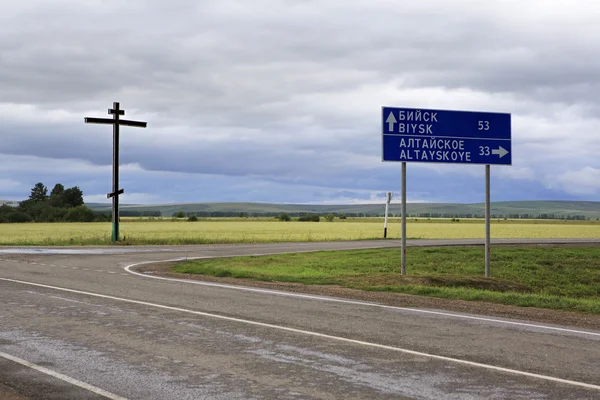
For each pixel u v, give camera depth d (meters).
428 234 67.31
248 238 51.16
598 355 8.43
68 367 7.67
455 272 28.30
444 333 10.02
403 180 20.88
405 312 12.32
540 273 30.25
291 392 6.59
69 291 15.50
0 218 136.38
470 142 20.89
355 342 9.23
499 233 72.88
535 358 8.23
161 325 10.62
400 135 20.20
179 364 7.83
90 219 139.25
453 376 7.27
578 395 6.50
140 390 6.66
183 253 32.69
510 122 21.34
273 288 16.77
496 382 7.00
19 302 13.46
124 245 40.09
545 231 81.56
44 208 143.62
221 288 16.55
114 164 41.72
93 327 10.41
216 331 10.08
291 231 74.69
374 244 42.00
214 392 6.59
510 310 12.88
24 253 31.73
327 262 28.19
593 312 13.72
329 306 13.13
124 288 16.30
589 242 43.81
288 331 10.09
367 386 6.82
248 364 7.83
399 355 8.37
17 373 7.39
